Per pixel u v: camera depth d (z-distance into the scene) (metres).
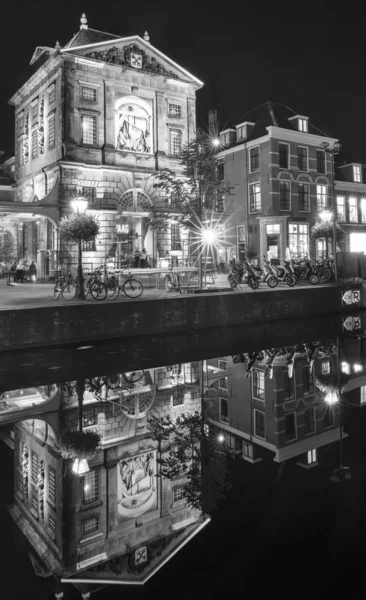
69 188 27.72
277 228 36.06
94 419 9.47
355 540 5.06
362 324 21.64
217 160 21.47
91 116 28.67
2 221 32.62
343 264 28.31
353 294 24.98
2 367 13.10
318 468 7.02
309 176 38.19
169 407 10.23
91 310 15.78
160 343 16.75
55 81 28.66
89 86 28.48
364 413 9.61
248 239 38.12
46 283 28.50
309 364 14.03
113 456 7.61
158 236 30.38
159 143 30.66
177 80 31.12
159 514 5.88
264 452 7.66
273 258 31.08
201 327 18.75
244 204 38.41
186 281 27.55
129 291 23.03
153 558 5.15
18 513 6.33
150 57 30.41
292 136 36.91
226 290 21.69
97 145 28.67
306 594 4.20
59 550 5.52
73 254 27.53
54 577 5.00
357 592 4.19
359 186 42.59
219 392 11.34
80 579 4.93
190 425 9.05
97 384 11.91
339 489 6.30
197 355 15.21
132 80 29.69
